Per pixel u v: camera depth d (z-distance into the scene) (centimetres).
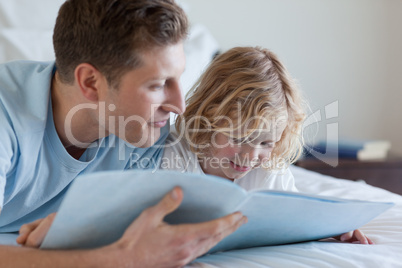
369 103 234
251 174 105
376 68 233
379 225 94
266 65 100
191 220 66
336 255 71
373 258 71
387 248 77
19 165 85
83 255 58
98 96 81
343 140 211
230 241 72
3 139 81
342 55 230
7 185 87
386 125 237
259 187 103
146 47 73
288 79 103
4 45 169
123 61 74
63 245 62
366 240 83
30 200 91
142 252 58
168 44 74
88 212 58
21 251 60
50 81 87
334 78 231
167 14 74
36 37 174
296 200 65
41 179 90
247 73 98
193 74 171
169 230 58
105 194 56
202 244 61
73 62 80
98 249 58
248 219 66
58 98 88
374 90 234
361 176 195
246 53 102
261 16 223
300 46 227
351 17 229
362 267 68
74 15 79
